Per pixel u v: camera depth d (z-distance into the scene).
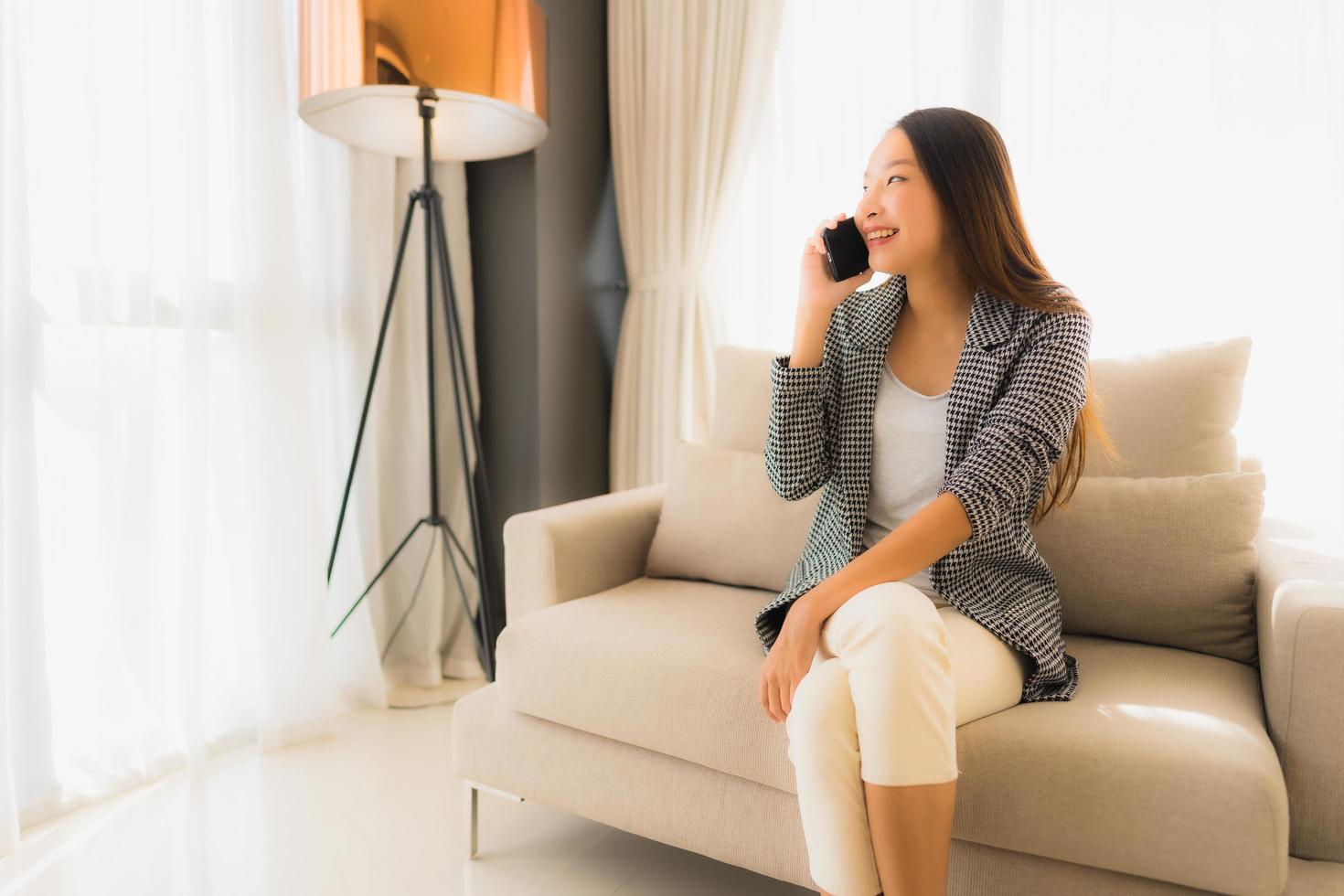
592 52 2.61
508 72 1.93
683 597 1.58
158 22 1.79
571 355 2.56
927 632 0.96
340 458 2.20
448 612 2.45
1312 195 1.80
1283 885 0.90
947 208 1.21
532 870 1.47
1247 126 1.84
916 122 1.23
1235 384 1.44
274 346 1.94
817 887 0.99
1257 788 0.89
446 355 2.43
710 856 1.26
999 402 1.17
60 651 1.68
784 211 2.37
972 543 1.19
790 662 1.07
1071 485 1.37
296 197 2.06
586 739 1.37
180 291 1.82
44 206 1.63
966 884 1.07
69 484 1.68
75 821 1.64
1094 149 1.98
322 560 2.02
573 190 2.54
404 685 2.38
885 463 1.28
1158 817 0.94
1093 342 2.00
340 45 1.82
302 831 1.60
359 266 2.24
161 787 1.78
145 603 1.77
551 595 1.58
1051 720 1.05
